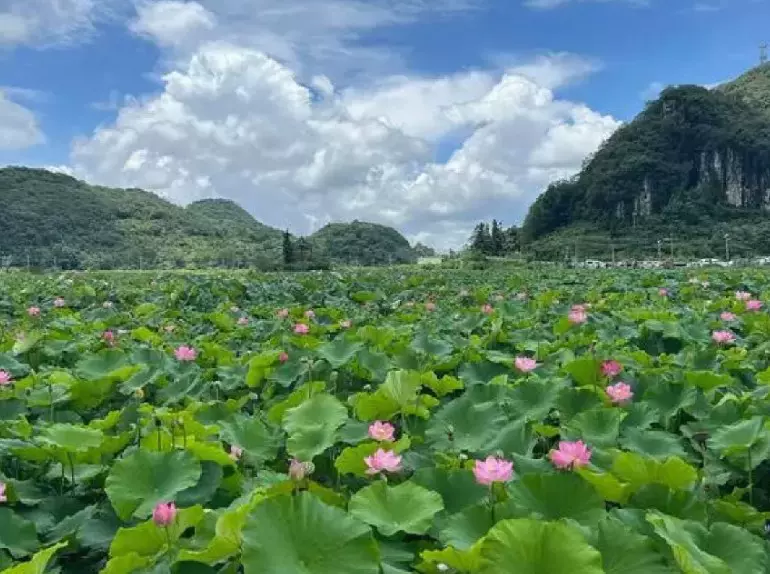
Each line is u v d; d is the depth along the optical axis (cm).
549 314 1013
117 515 321
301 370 562
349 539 240
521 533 226
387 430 351
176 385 541
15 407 479
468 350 649
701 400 445
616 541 248
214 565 265
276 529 238
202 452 338
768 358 659
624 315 908
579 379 515
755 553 260
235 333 845
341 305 1370
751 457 351
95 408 539
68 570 308
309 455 365
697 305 1096
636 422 422
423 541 284
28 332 735
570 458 303
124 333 835
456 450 381
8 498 332
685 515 287
